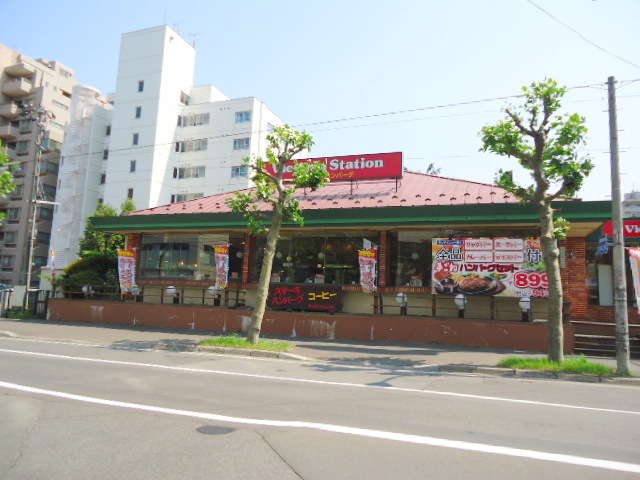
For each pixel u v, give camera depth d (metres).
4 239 50.78
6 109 53.06
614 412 7.16
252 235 19.09
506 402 7.73
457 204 15.30
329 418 6.44
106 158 49.28
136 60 47.62
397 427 6.06
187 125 48.31
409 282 16.62
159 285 20.03
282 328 16.75
